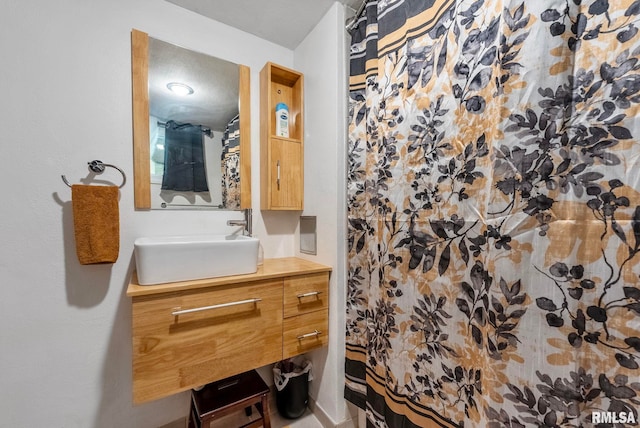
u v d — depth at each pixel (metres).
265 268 1.27
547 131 0.58
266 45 1.53
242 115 1.44
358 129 1.23
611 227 0.51
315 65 1.42
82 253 0.98
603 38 0.52
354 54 1.26
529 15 0.60
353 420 1.33
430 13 0.87
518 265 0.61
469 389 0.75
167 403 1.24
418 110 0.91
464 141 0.77
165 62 1.24
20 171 0.98
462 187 0.77
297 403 1.38
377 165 1.09
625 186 0.50
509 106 0.63
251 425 1.12
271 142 1.42
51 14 1.02
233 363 1.04
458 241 0.78
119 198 1.15
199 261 1.00
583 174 0.54
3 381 0.97
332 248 1.31
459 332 0.78
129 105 1.17
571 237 0.55
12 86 0.97
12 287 0.98
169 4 1.25
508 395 0.62
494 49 0.68
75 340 1.07
